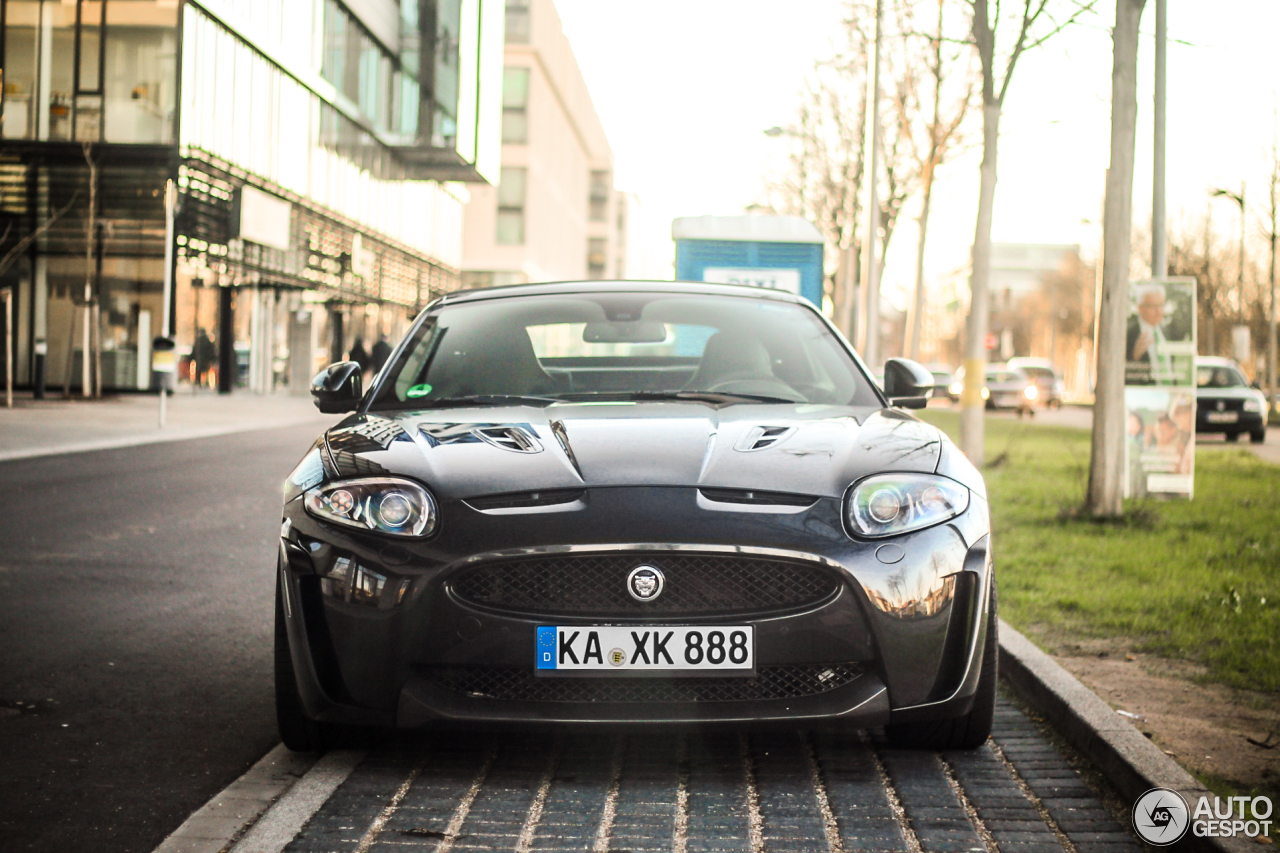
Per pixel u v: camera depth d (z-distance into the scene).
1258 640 5.36
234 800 3.40
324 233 34.25
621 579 3.36
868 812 3.31
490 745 3.92
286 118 31.62
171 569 7.29
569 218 77.38
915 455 3.73
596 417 3.98
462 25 41.50
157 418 21.05
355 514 3.49
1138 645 5.34
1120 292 9.77
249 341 32.03
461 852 3.02
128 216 26.70
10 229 26.88
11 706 4.38
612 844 3.07
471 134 43.31
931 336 117.00
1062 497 11.52
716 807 3.35
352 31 36.53
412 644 3.38
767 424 3.92
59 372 27.33
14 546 8.02
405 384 4.55
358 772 3.64
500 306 5.01
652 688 3.41
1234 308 48.56
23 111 26.66
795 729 3.43
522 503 3.44
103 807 3.37
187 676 4.83
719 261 18.55
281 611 3.65
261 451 15.80
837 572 3.38
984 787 3.53
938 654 3.47
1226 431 24.08
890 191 25.52
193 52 26.55
